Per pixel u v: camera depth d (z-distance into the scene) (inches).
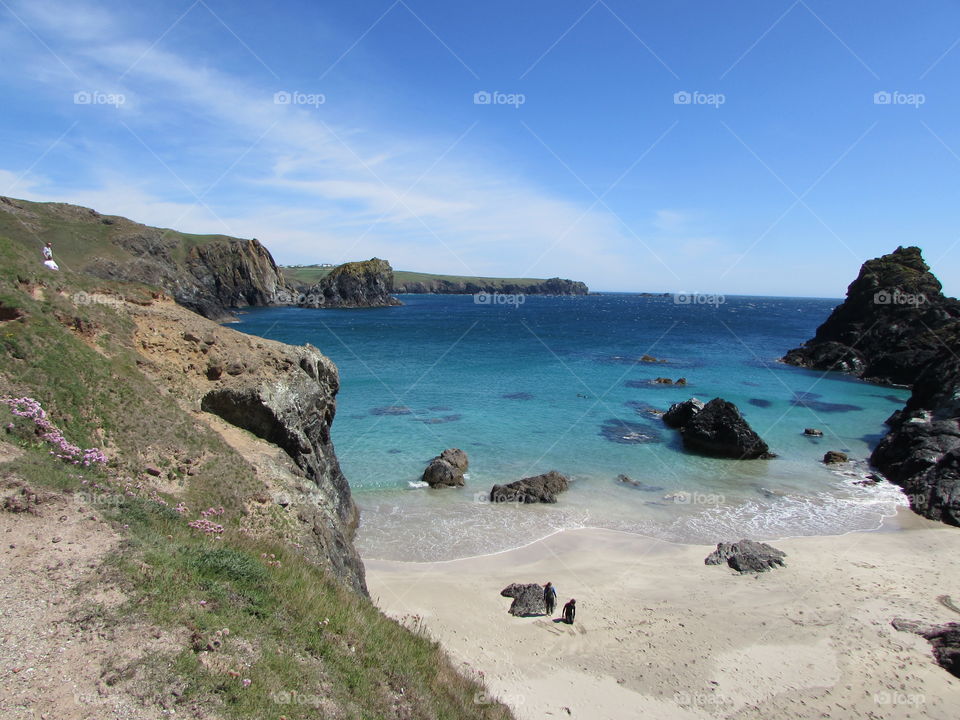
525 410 1850.4
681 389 2294.5
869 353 3021.7
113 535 418.6
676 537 991.0
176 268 5689.0
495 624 700.7
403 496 1138.0
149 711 269.3
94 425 615.2
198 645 323.9
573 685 584.1
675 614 731.4
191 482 630.5
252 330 4192.9
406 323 5260.8
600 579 829.8
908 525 1059.3
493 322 5629.9
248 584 419.2
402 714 359.9
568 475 1278.3
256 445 788.0
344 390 2071.9
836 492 1230.3
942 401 1641.2
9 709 253.9
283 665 336.8
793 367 3058.6
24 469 464.4
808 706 559.8
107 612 329.7
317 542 657.6
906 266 3211.1
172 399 759.1
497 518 1047.6
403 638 502.0
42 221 4827.8
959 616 722.2
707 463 1403.8
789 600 767.1
